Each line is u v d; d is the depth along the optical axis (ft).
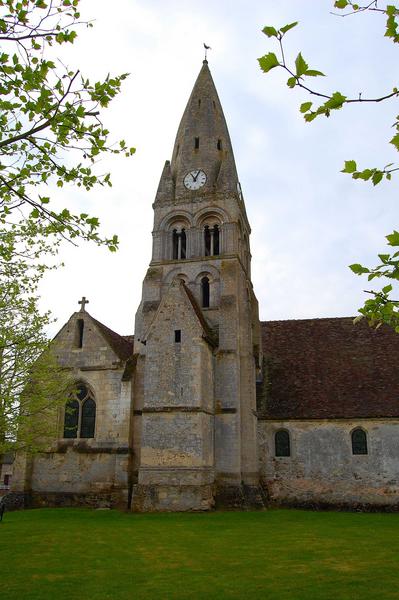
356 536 71.56
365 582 46.39
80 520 87.04
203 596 41.98
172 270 128.26
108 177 32.24
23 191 31.50
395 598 41.27
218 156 138.62
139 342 120.67
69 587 44.68
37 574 49.47
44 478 112.47
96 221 32.94
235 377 112.98
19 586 44.98
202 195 132.16
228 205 129.59
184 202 133.08
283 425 118.93
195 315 108.06
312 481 114.01
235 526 80.48
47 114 28.32
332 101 19.45
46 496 111.04
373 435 113.39
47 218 32.35
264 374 131.34
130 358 118.42
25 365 72.43
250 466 110.63
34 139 29.32
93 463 111.14
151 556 57.72
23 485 110.52
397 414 112.37
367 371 124.88
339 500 111.34
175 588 44.39
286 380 128.16
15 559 56.24
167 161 139.13
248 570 51.11
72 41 27.02
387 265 24.47
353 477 112.16
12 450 78.64
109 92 28.81
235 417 110.22
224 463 108.06
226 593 42.86
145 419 103.71
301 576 48.67
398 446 111.34
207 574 49.52
